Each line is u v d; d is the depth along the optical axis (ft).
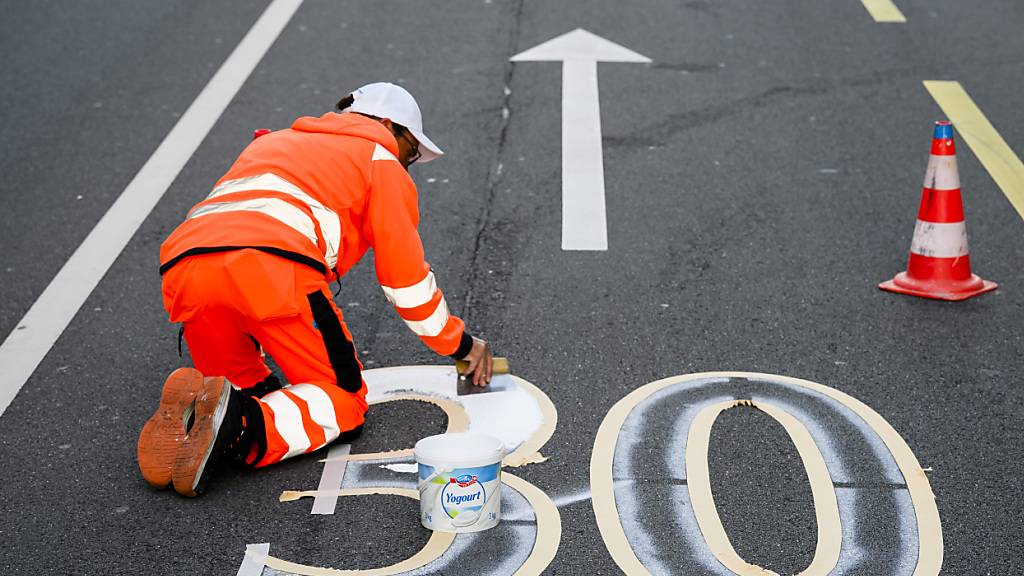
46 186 23.43
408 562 12.75
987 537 13.09
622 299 18.67
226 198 14.47
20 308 18.95
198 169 24.00
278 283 13.88
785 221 21.35
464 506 13.08
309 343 14.46
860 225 21.20
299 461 14.67
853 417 15.40
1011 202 22.07
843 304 18.47
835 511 13.53
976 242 20.56
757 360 16.87
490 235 20.98
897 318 18.03
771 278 19.31
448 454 13.05
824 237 20.75
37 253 20.81
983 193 22.44
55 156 24.73
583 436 15.06
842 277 19.34
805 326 17.80
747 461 14.49
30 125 26.27
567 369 16.69
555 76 28.45
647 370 16.63
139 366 17.19
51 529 13.47
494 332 17.71
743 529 13.25
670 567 12.64
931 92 27.32
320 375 14.69
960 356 16.93
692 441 14.90
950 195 18.57
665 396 15.94
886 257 20.04
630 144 24.77
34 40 31.50
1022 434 15.02
